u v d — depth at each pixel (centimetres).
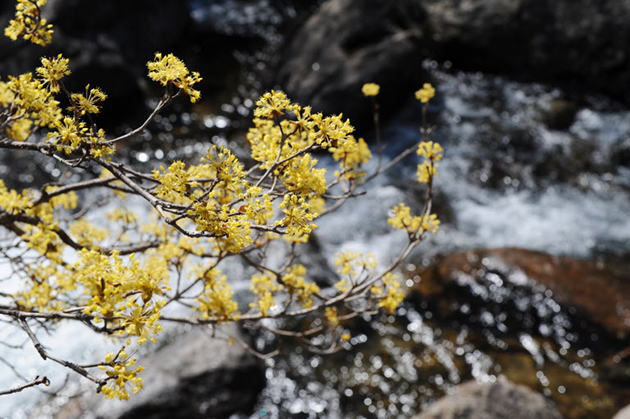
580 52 1070
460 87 1077
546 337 609
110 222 687
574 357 586
